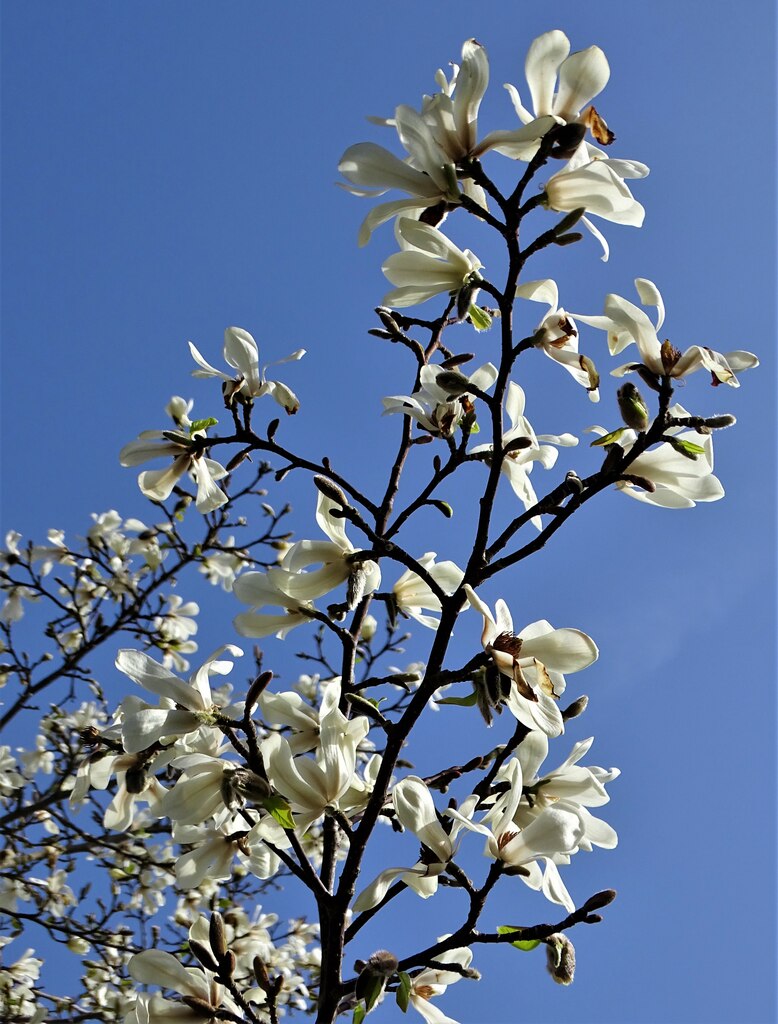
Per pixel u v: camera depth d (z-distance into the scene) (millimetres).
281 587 1250
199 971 1210
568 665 1164
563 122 1205
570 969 1146
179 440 1311
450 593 1312
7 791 2242
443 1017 1213
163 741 1243
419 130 1168
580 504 1189
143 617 2385
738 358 1165
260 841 1248
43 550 2447
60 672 2326
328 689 1226
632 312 1168
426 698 1184
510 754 1241
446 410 1267
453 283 1222
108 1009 1986
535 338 1195
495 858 1156
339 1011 1207
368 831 1201
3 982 2002
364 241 1198
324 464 1316
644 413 1164
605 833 1208
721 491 1199
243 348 1317
